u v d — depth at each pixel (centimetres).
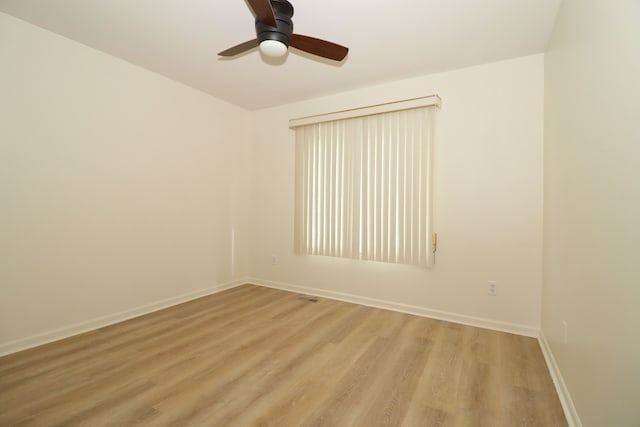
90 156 248
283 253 384
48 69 224
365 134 313
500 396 167
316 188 348
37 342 220
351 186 323
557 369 179
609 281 110
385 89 311
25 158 213
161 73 296
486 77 263
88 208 248
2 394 164
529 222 247
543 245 238
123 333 245
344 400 163
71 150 237
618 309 103
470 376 186
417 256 286
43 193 222
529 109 247
